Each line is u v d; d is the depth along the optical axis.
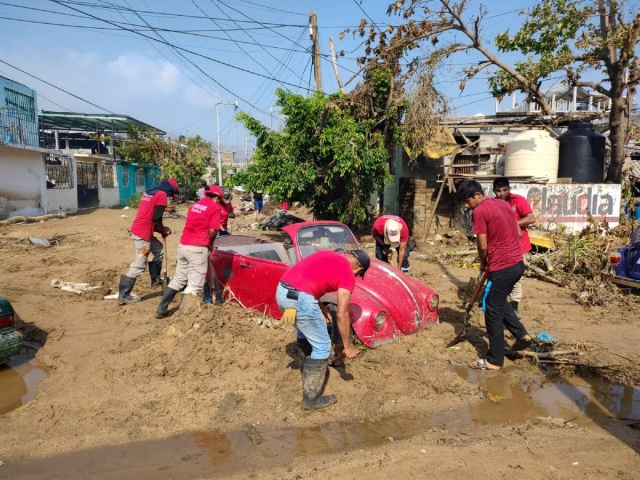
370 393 4.23
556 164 13.29
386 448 3.38
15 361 5.16
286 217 17.17
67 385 4.44
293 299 3.98
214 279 6.59
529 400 4.19
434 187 14.59
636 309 6.77
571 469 3.06
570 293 7.76
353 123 12.12
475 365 4.83
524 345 4.96
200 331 5.09
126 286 6.95
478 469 3.07
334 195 13.24
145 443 3.52
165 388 4.37
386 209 14.59
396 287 5.42
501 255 4.62
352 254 4.17
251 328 5.50
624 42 11.39
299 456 3.31
